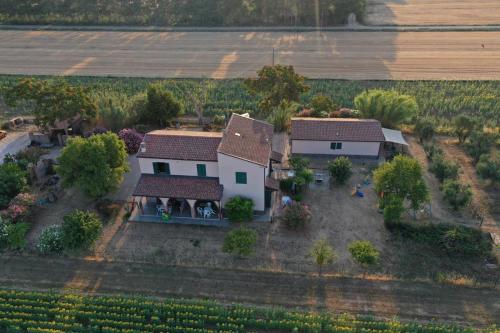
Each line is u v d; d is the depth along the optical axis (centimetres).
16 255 4212
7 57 9881
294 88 6369
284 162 5631
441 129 6450
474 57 9331
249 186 4525
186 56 9744
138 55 9875
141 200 4784
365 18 12069
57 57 9850
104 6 12544
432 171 5281
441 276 3850
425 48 9894
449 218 4647
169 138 4775
